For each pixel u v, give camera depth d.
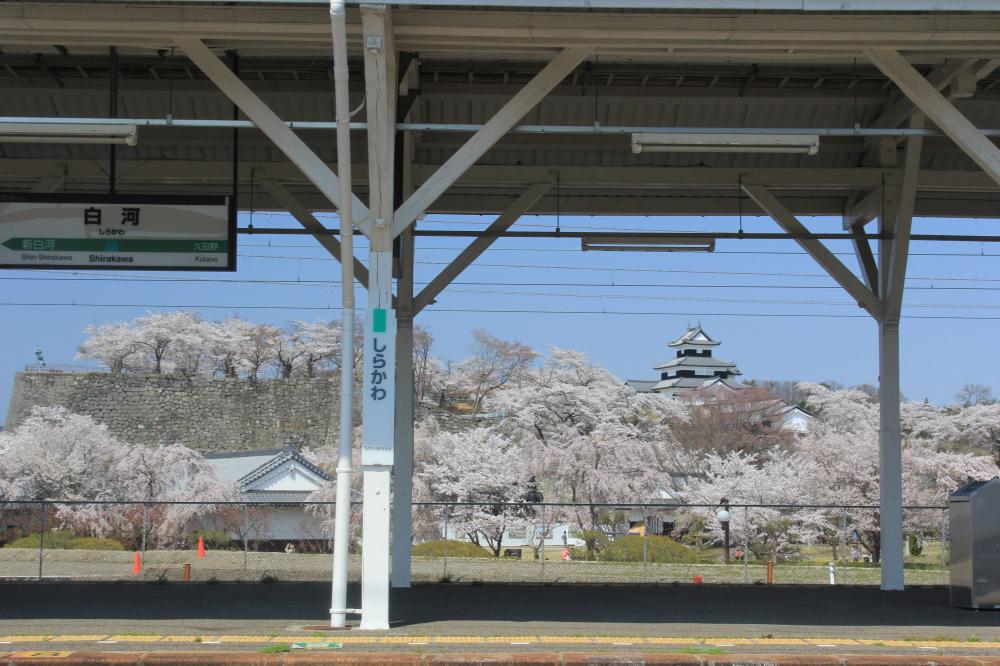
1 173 14.91
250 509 35.66
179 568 18.83
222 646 8.27
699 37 9.38
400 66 12.64
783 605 12.49
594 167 15.17
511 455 43.94
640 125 15.08
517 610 11.38
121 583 15.39
